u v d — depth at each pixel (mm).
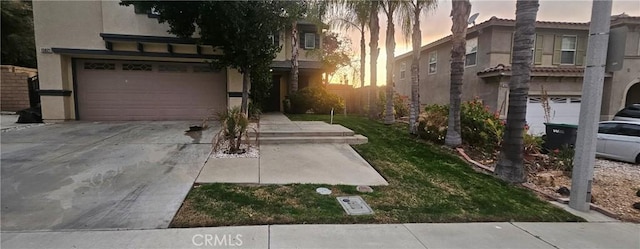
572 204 4426
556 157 6832
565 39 13297
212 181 4902
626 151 7570
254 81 13047
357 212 3918
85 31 10773
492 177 5801
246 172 5418
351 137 8305
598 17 4164
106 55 10992
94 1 10727
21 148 6871
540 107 12445
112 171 5324
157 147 7117
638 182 5910
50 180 4844
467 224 3715
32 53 19297
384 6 11711
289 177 5223
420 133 9031
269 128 9055
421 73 18266
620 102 12758
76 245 2977
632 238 3492
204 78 12109
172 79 11914
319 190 4660
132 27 10906
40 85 10844
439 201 4445
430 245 3146
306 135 8281
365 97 15680
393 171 5863
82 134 8617
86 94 11484
